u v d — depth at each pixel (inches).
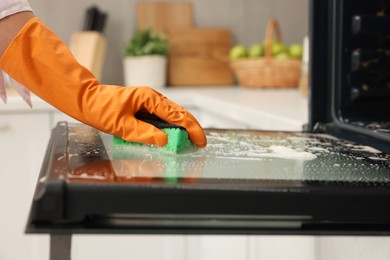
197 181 23.8
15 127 81.8
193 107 87.5
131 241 85.0
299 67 94.3
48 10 105.3
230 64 104.6
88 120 33.8
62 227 22.0
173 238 85.6
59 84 33.6
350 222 24.3
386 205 23.6
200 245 85.0
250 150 32.8
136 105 33.3
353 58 42.6
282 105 65.4
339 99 42.6
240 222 23.5
